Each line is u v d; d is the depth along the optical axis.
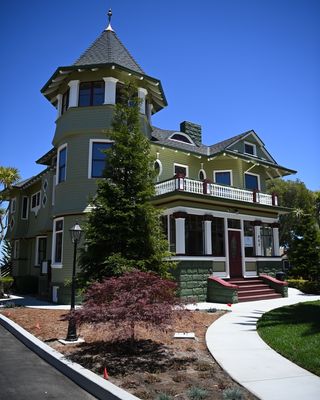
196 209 17.56
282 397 5.00
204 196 17.17
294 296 18.64
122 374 6.12
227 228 19.03
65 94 19.53
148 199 12.19
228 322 10.83
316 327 9.41
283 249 41.75
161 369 6.40
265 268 20.44
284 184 41.88
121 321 6.89
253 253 20.64
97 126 17.69
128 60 19.50
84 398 5.38
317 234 27.30
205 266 17.00
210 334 9.14
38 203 26.30
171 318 7.00
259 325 10.17
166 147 20.55
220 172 23.66
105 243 11.41
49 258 22.55
